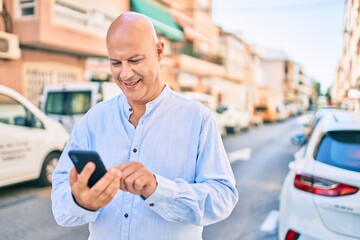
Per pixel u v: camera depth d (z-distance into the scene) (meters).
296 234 2.61
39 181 5.73
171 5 17.03
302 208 2.62
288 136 15.70
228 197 1.17
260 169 7.72
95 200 0.90
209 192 1.11
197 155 1.24
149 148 1.21
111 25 1.15
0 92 5.10
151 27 1.16
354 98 13.55
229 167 1.27
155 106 1.24
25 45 9.81
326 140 2.92
